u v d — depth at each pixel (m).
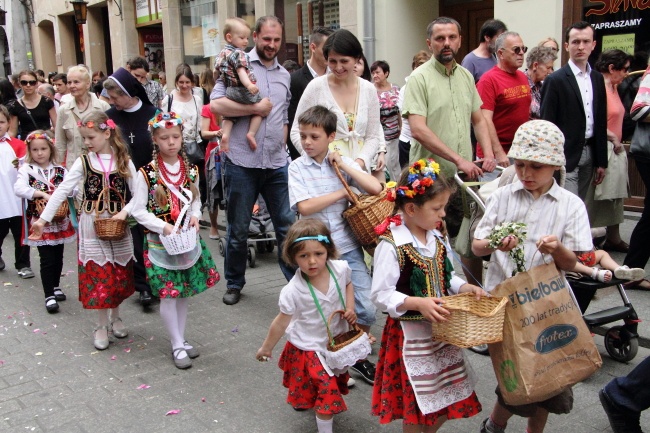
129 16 16.92
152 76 17.36
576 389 3.98
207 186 8.10
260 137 5.52
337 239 4.11
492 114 5.52
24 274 7.02
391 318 3.04
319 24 11.08
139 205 4.48
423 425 3.05
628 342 4.25
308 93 4.54
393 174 7.77
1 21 20.44
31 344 5.08
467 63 6.99
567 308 2.83
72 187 4.84
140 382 4.33
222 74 5.42
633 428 3.17
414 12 9.84
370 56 9.80
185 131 8.48
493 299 2.77
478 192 4.21
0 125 6.91
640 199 7.74
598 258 4.22
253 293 6.11
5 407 4.02
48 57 22.34
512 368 2.76
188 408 3.94
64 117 6.58
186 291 4.58
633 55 7.43
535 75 6.33
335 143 4.45
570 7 7.55
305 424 3.71
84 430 3.71
